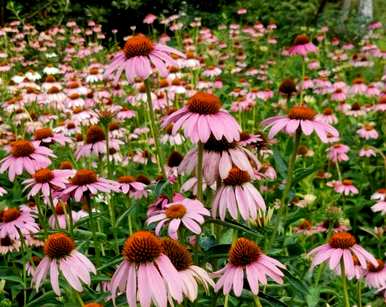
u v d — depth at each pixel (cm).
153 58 99
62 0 366
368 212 168
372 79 285
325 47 329
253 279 80
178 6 407
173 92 179
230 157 89
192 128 85
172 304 73
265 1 410
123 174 153
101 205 134
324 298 123
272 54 329
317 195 156
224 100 238
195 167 91
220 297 91
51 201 100
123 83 221
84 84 213
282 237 107
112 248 115
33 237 120
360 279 105
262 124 98
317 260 93
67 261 82
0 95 218
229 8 407
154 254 75
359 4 417
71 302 93
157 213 85
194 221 82
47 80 193
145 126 176
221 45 297
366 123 196
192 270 78
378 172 182
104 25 403
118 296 82
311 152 170
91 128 127
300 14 399
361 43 330
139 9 401
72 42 321
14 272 113
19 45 316
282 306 84
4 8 376
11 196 151
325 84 234
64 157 155
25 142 106
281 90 175
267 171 126
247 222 99
